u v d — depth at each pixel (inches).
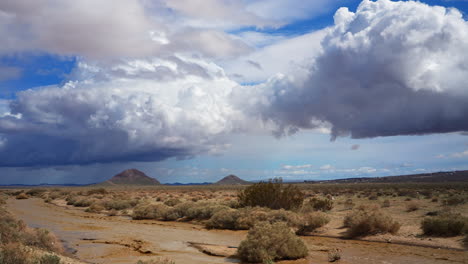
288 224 911.0
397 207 1275.8
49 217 1336.1
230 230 973.8
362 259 584.7
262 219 962.1
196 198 2187.5
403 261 566.6
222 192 3294.8
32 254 453.7
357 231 821.2
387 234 791.1
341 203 1529.3
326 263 565.6
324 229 906.1
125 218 1347.2
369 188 3090.6
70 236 866.1
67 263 496.4
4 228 597.9
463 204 1268.5
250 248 595.5
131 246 731.4
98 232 941.2
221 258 614.9
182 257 621.9
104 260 599.8
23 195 3073.3
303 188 3543.3
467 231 714.2
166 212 1279.5
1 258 413.1
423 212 1095.0
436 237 732.0
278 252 597.0
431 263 550.9
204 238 837.8
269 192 1189.7
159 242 777.6
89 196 2768.2
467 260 565.0
